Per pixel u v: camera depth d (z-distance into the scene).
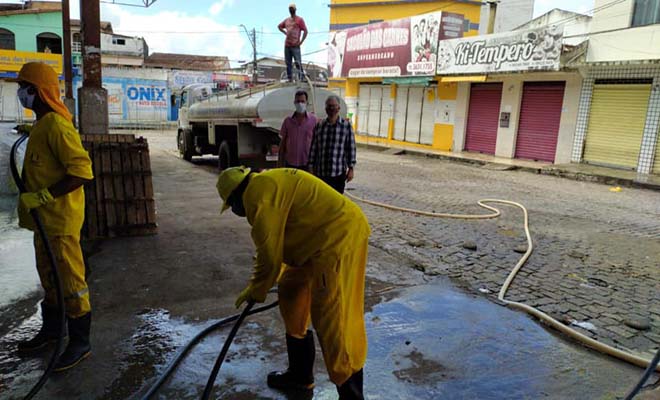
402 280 4.70
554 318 3.96
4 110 30.34
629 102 14.06
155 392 2.69
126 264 4.73
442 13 18.17
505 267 5.29
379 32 21.47
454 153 18.34
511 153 17.31
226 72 43.66
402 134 21.94
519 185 11.86
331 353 2.37
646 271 5.32
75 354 2.94
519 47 15.39
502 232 6.86
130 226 5.69
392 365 3.11
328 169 5.60
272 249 2.33
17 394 2.63
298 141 6.25
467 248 5.94
